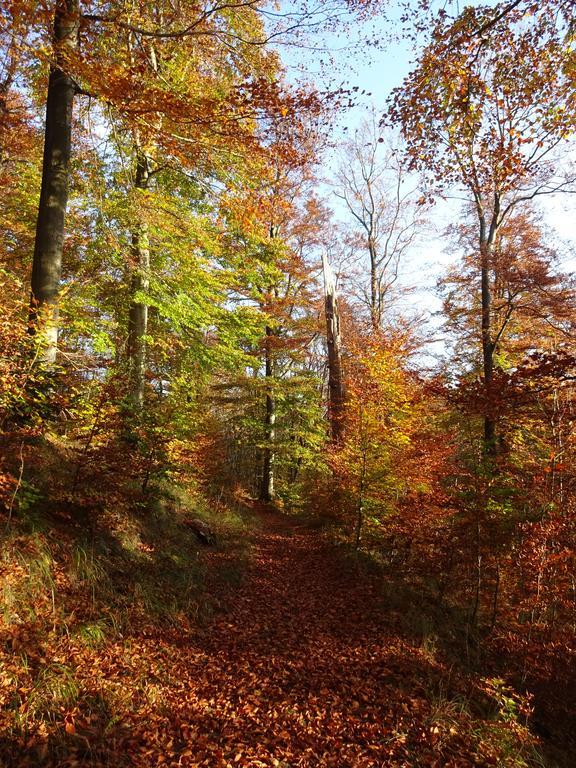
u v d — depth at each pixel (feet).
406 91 23.36
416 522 26.53
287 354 60.49
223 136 22.02
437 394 23.45
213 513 37.83
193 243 34.14
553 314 37.58
